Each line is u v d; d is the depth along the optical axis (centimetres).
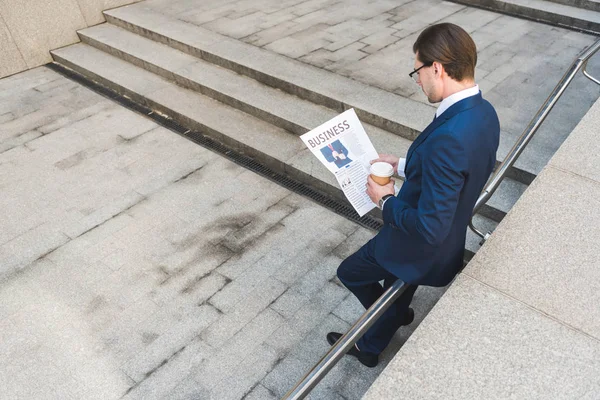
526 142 301
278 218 424
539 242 244
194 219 426
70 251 400
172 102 569
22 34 660
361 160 238
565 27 629
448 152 169
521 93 490
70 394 300
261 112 522
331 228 412
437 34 173
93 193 459
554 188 278
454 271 228
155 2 766
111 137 537
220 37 642
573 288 221
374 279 254
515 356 196
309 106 520
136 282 371
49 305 356
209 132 527
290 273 373
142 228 418
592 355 196
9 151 518
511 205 379
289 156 470
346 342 200
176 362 315
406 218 187
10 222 431
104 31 715
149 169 486
